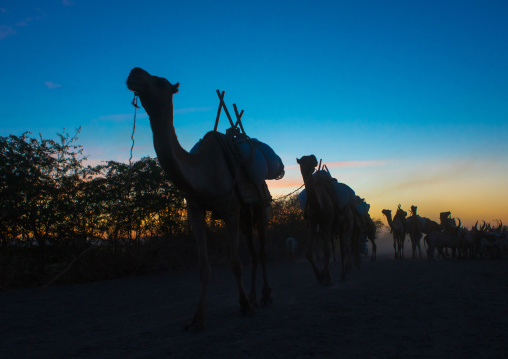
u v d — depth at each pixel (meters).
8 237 13.30
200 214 5.80
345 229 13.52
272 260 21.69
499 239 19.41
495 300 6.84
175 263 16.44
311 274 13.58
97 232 14.91
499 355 3.88
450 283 9.31
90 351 4.46
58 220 13.40
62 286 12.01
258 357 4.01
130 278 14.04
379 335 4.73
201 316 5.33
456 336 4.60
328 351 4.15
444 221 22.52
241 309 6.16
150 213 16.22
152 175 15.55
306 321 5.57
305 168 9.55
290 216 25.34
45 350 4.58
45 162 13.77
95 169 15.00
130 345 4.66
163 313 6.78
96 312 7.17
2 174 12.71
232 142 6.21
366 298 7.43
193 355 4.15
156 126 5.11
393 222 23.06
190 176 5.38
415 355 3.95
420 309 6.21
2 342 5.04
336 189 10.45
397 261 19.73
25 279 12.49
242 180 6.22
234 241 6.08
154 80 5.07
